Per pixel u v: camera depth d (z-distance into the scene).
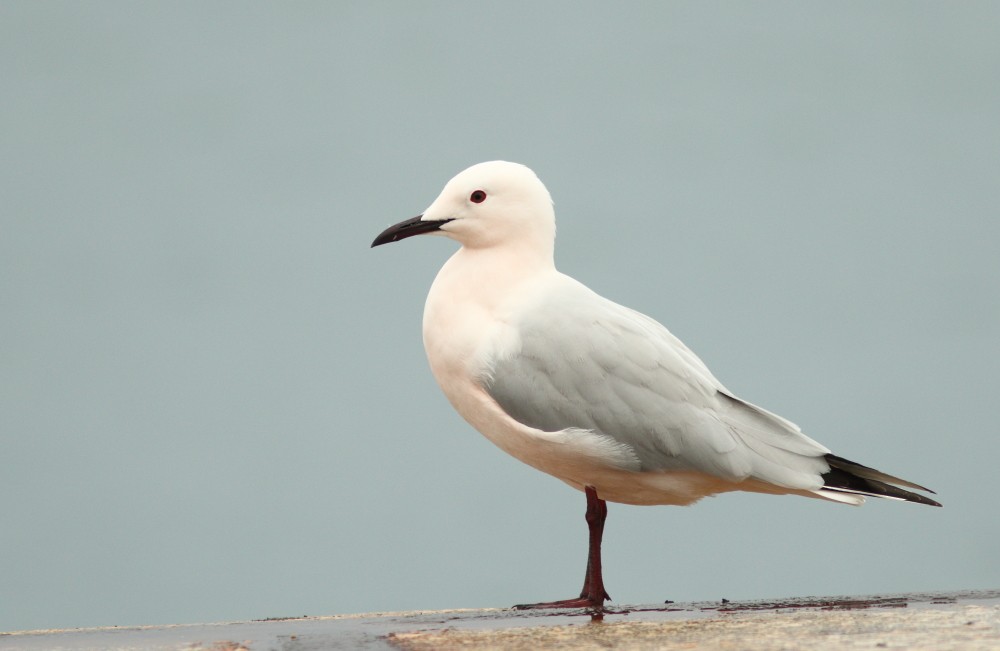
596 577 12.88
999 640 8.61
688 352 13.45
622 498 13.55
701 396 12.88
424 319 13.48
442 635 9.75
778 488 13.02
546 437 12.67
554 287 13.16
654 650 8.69
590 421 12.63
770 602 12.04
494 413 12.95
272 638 10.09
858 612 10.48
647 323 13.39
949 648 8.34
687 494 13.26
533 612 11.90
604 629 9.83
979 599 11.56
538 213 13.42
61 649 9.93
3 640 10.75
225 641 10.03
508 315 12.99
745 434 12.91
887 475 12.83
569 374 12.65
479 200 13.34
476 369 12.91
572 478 13.34
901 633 9.07
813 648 8.54
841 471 13.08
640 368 12.68
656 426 12.59
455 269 13.48
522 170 13.48
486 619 11.17
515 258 13.37
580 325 12.78
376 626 10.79
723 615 10.78
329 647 9.41
